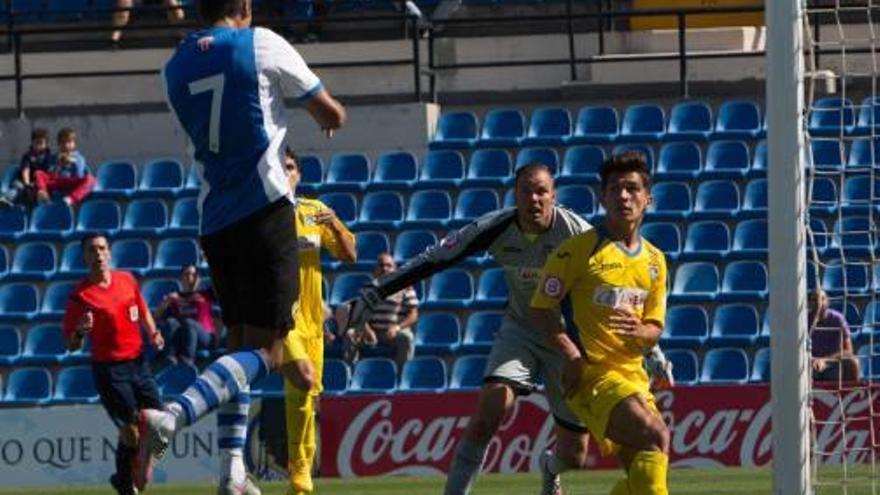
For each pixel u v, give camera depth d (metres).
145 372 43.78
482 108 71.12
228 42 23.36
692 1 73.81
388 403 52.47
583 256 26.14
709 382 56.62
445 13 75.44
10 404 61.84
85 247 43.72
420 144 68.88
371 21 74.75
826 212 62.53
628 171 26.12
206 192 23.67
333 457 52.56
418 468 52.25
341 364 58.94
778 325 27.02
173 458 51.94
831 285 60.06
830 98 66.50
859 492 38.47
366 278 64.50
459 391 52.12
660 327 26.42
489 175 68.00
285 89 23.50
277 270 23.45
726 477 47.19
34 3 80.31
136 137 71.19
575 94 70.25
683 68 68.44
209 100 23.31
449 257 30.34
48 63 75.81
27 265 67.88
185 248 67.38
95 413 52.97
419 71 69.56
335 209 67.25
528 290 30.41
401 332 58.94
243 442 26.78
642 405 25.56
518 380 30.47
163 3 79.31
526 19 67.75
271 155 23.41
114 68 75.19
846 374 44.75
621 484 25.73
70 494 48.88
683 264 62.31
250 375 22.72
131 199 69.56
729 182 65.44
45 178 68.88
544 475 31.91
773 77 27.25
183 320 59.69
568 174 67.06
